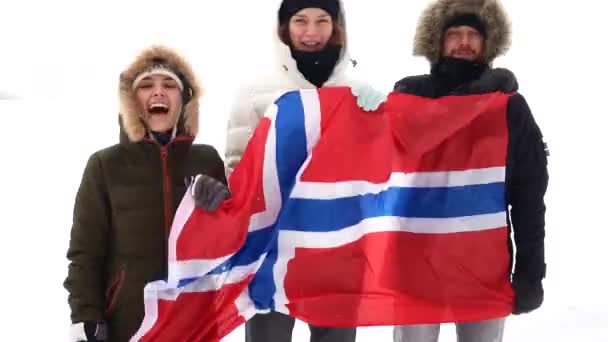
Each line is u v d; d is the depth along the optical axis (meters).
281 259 2.82
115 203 2.59
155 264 2.59
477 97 2.76
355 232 2.83
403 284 2.80
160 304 2.62
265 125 2.81
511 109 2.71
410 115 2.82
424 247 2.80
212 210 2.62
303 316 2.78
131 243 2.58
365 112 2.86
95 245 2.58
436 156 2.79
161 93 2.64
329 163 2.83
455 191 2.77
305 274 2.82
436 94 2.82
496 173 2.72
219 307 2.74
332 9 2.96
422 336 2.83
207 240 2.64
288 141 2.81
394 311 2.78
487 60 2.81
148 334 2.58
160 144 2.68
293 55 2.99
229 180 2.74
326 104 2.85
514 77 2.79
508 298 2.74
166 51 2.70
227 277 2.75
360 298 2.81
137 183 2.62
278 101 2.84
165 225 2.61
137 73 2.66
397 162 2.83
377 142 2.85
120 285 2.58
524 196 2.69
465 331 2.85
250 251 2.79
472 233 2.76
